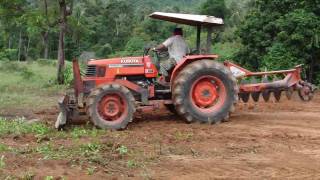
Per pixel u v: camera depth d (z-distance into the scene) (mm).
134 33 40000
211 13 34031
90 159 7395
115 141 8734
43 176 6551
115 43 43750
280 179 6570
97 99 9945
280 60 19062
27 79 23828
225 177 6652
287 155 7840
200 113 10625
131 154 7801
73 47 40500
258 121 10938
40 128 9875
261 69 19609
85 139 9008
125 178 6551
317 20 19312
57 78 21531
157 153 7902
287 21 19375
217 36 29734
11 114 12656
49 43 51406
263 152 8031
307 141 8828
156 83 10930
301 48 19469
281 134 9398
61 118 9984
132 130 9992
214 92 10820
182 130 9859
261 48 20812
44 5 23062
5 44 48562
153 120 11219
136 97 10617
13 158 7422
